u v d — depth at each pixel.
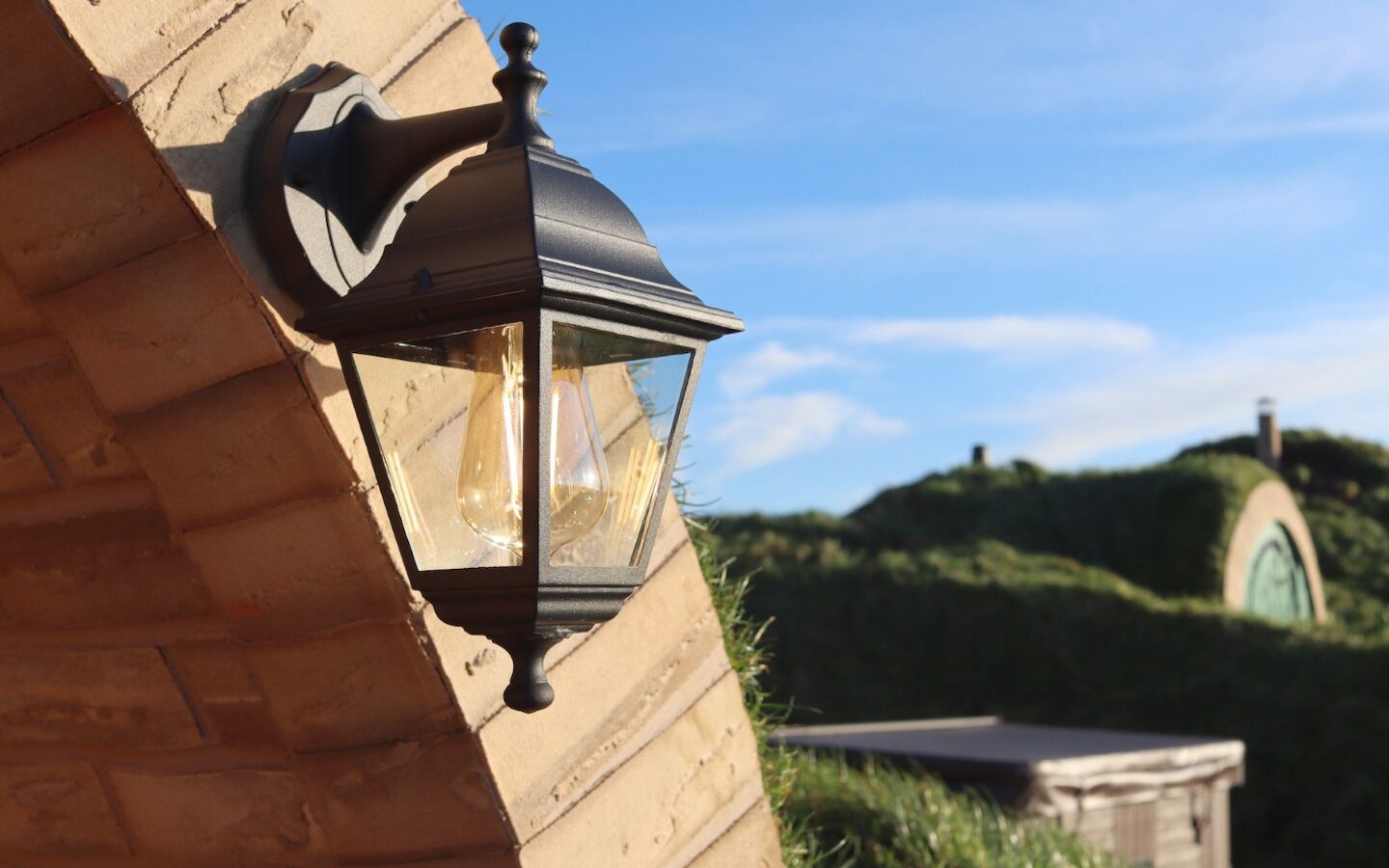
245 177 1.42
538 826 1.77
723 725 2.09
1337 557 24.22
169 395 1.53
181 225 1.39
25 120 1.34
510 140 1.36
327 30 1.52
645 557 1.42
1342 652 13.88
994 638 15.47
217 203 1.39
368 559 1.57
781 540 18.25
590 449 1.33
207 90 1.38
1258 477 19.80
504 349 1.29
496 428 1.30
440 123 1.45
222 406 1.51
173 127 1.35
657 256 1.40
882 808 4.81
